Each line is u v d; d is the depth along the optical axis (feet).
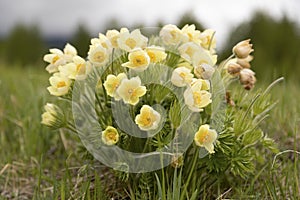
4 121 6.24
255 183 4.84
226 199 4.43
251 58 4.84
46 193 4.87
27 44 52.85
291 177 4.75
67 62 4.61
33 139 5.74
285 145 5.49
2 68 12.14
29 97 6.67
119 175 4.47
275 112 5.96
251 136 4.47
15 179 5.26
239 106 4.76
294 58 32.30
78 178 4.71
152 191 4.46
